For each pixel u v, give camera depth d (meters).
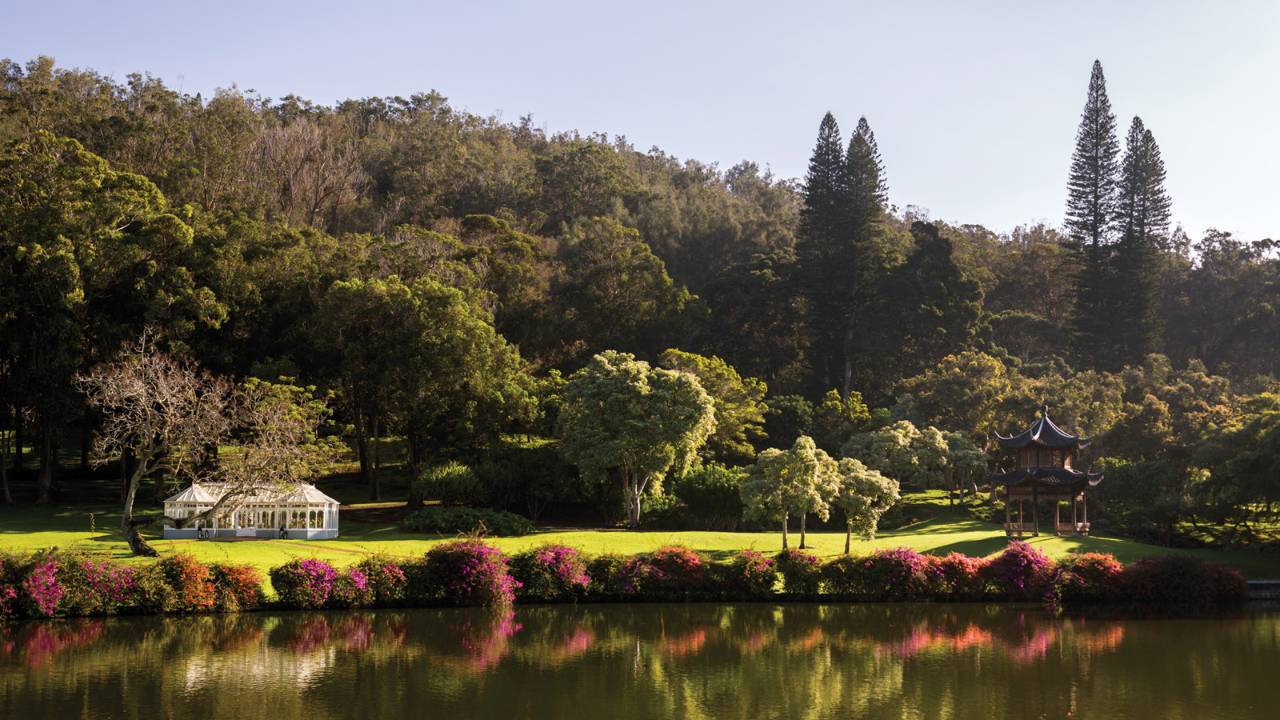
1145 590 42.22
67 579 35.75
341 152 131.25
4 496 61.75
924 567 42.78
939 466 69.44
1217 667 30.23
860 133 106.94
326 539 53.06
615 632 35.41
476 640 33.53
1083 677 28.78
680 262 126.38
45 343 59.53
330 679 27.50
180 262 65.81
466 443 66.94
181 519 44.53
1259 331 112.69
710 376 73.12
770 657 31.52
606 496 65.44
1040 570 42.62
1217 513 57.44
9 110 89.12
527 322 93.06
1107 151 109.75
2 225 60.66
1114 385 85.25
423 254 83.31
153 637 32.81
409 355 65.50
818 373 105.50
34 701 24.70
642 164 185.88
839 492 47.53
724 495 63.12
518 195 135.50
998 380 80.25
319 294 71.19
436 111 172.62
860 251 105.94
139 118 93.81
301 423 52.97
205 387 63.09
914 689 27.28
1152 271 107.38
